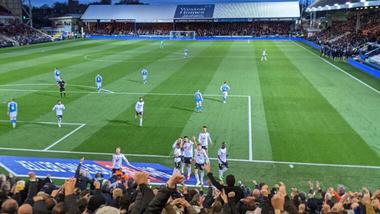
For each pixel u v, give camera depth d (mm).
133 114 29516
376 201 8828
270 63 56188
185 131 25766
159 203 4914
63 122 27625
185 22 123812
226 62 57062
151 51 72188
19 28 97812
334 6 75500
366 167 20203
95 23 126312
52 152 22250
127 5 125062
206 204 10156
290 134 25156
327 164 20641
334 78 44188
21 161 21000
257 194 10828
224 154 19406
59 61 57500
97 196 7770
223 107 31656
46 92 36625
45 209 6668
